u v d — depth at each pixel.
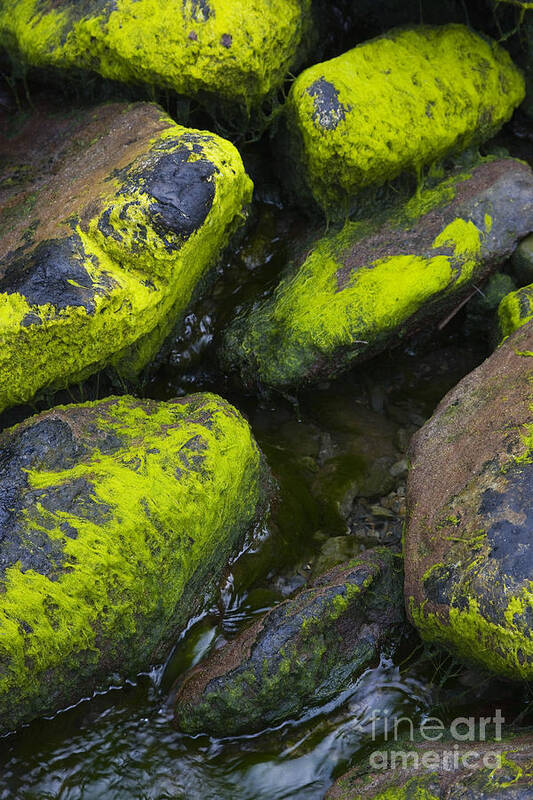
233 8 3.21
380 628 3.00
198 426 3.04
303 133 3.31
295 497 3.19
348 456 3.24
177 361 3.33
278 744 2.94
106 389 3.22
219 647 3.02
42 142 3.38
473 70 3.44
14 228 3.16
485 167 3.43
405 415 3.31
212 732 2.94
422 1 3.51
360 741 2.93
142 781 2.91
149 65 3.23
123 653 2.96
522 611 2.80
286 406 3.32
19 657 2.87
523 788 2.72
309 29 3.47
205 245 3.18
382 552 3.04
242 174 3.14
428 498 2.99
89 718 2.96
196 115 3.39
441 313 3.37
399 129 3.31
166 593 2.97
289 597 3.07
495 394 3.04
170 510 2.96
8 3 3.42
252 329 3.31
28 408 3.10
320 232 3.43
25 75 3.45
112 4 3.25
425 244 3.32
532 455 2.92
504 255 3.34
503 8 3.46
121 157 3.16
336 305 3.26
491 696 2.94
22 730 2.94
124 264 3.05
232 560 3.11
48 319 2.99
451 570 2.89
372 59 3.36
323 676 2.95
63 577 2.89
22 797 2.90
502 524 2.88
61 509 2.92
